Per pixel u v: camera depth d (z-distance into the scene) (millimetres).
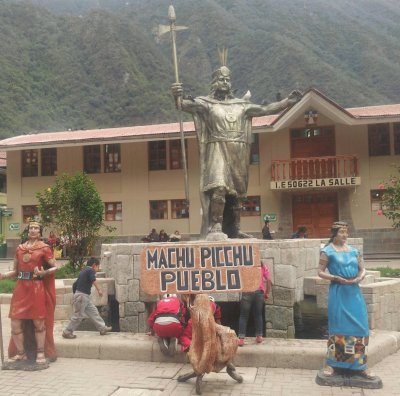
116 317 8805
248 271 5977
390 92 71125
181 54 86375
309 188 23094
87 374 5820
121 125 63719
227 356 5156
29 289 6129
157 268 6066
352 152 23656
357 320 5375
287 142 24359
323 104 21938
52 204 15648
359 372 5414
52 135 27312
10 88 63000
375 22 108312
